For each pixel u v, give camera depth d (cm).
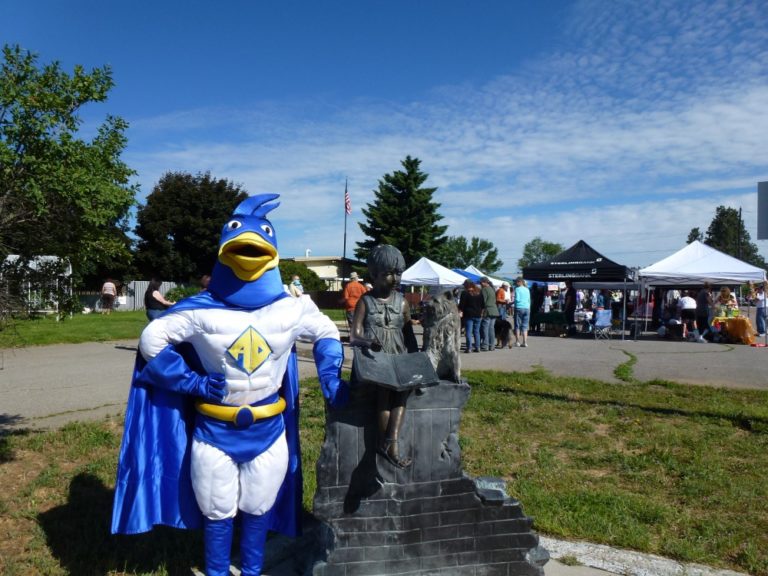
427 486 336
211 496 318
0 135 392
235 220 327
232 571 367
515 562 347
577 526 425
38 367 1124
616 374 1075
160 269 3809
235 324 313
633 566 373
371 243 5350
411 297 1998
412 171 5312
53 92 407
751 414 742
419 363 313
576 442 640
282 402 339
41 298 434
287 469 352
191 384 314
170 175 3978
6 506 445
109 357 1273
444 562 340
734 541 405
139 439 329
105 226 451
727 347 1589
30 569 361
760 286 1986
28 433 636
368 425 332
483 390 898
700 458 581
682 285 2061
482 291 1487
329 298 2427
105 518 435
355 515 331
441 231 5394
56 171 390
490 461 577
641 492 504
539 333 2075
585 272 2041
